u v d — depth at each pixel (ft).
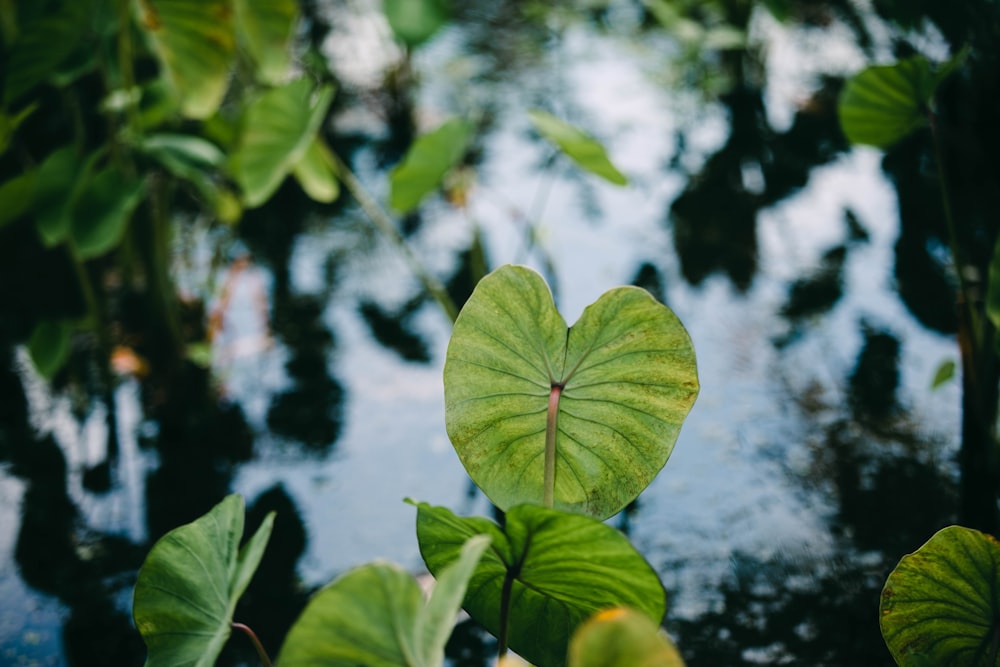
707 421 8.13
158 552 4.49
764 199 11.90
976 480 6.97
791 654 6.09
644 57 16.08
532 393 4.52
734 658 6.09
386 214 12.11
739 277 10.26
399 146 13.62
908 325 9.20
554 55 16.35
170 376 9.14
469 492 7.48
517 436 4.56
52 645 6.39
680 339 4.43
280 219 12.12
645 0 15.25
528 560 4.16
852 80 6.49
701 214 11.62
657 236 11.19
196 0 8.09
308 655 3.82
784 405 8.24
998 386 6.86
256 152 7.80
